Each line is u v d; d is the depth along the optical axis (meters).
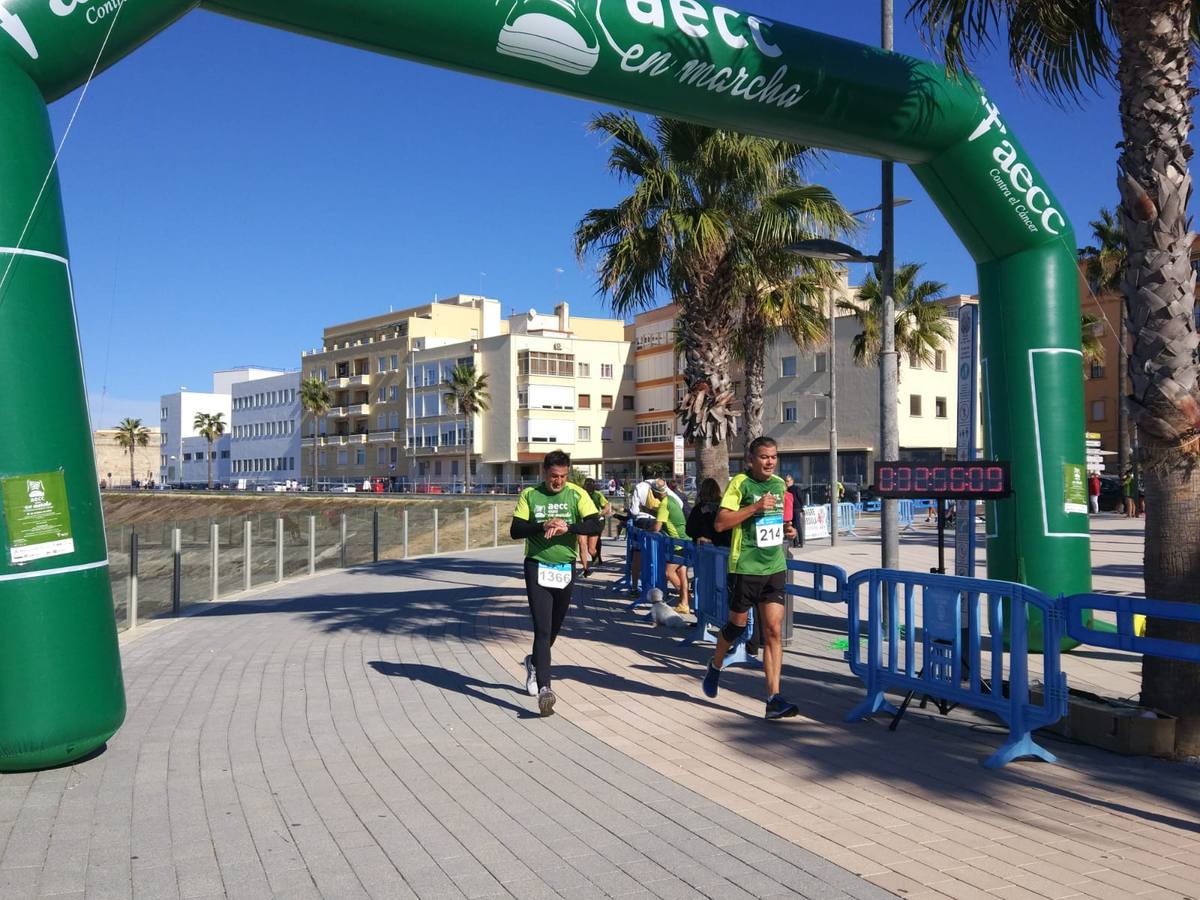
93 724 5.50
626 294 14.30
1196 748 5.68
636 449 77.12
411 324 84.00
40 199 5.51
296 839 4.47
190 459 122.06
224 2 6.24
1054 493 8.84
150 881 3.99
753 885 3.91
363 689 7.70
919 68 8.15
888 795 5.05
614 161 13.88
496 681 7.98
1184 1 6.15
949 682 5.99
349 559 20.20
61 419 5.48
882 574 6.52
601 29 6.93
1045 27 7.58
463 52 6.80
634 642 9.80
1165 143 6.11
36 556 5.32
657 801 4.98
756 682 7.89
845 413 52.31
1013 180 8.58
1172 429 5.98
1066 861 4.14
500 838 4.47
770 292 19.61
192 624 11.52
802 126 7.97
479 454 76.50
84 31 5.68
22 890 3.90
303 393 90.69
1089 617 9.04
